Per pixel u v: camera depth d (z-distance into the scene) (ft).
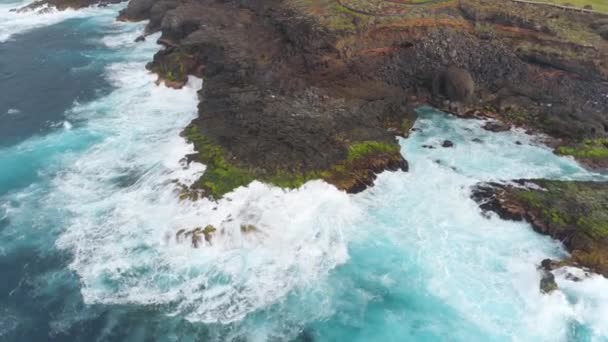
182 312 106.63
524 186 137.39
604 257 113.50
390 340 100.58
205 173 139.44
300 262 118.01
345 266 117.50
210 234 121.49
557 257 117.50
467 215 130.93
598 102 172.96
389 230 127.13
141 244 123.24
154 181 143.23
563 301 106.01
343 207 132.98
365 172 142.92
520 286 110.93
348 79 184.44
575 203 128.26
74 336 101.76
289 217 127.85
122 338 101.19
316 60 186.70
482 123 172.04
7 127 177.06
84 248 123.34
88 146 165.48
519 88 179.83
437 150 157.58
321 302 108.88
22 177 150.61
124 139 168.86
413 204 135.23
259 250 120.78
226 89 177.27
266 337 101.50
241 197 131.44
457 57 187.32
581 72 179.42
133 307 107.86
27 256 121.49
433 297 109.50
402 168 147.95
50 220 132.98
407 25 193.47
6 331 102.78
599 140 157.28
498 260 117.60
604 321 102.78
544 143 160.25
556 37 186.60
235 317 105.50
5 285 113.70
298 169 139.33
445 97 179.11
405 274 115.24
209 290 111.14
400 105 172.86
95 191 143.23
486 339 100.07
